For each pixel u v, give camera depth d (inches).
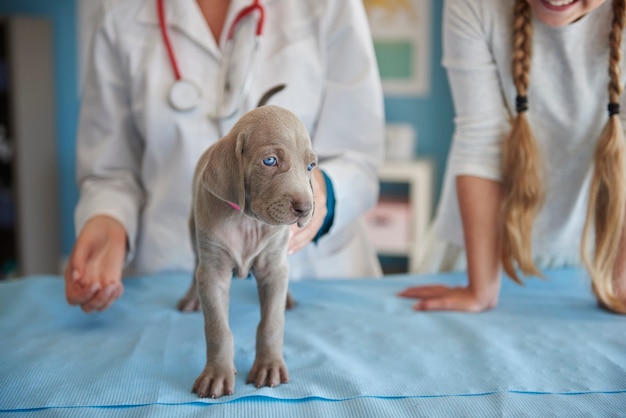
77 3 132.8
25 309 47.4
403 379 35.3
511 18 46.7
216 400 32.7
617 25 43.4
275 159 30.9
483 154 49.6
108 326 44.1
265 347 35.2
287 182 30.5
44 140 131.0
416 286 52.7
